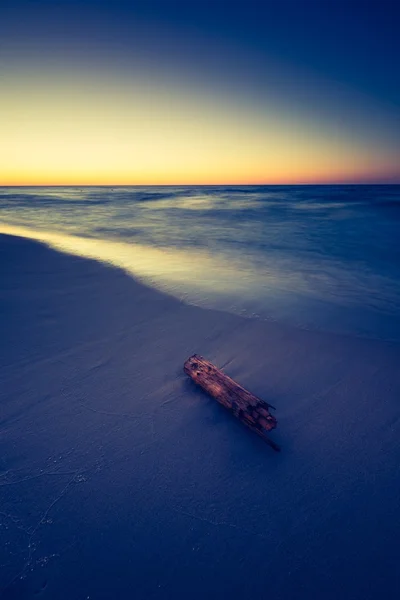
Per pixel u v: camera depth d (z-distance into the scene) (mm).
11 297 7148
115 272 9320
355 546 2422
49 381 4215
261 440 3344
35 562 2277
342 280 9406
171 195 63188
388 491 2828
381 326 6113
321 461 3123
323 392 4102
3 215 27688
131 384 4195
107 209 33000
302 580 2229
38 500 2686
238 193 68688
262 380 4371
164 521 2570
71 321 6051
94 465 3023
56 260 10578
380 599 2135
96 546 2391
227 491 2822
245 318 6316
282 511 2664
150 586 2186
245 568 2287
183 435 3391
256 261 11727
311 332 5766
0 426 3424
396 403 3879
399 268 10773
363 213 24203
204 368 4059
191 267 10516
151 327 5875
